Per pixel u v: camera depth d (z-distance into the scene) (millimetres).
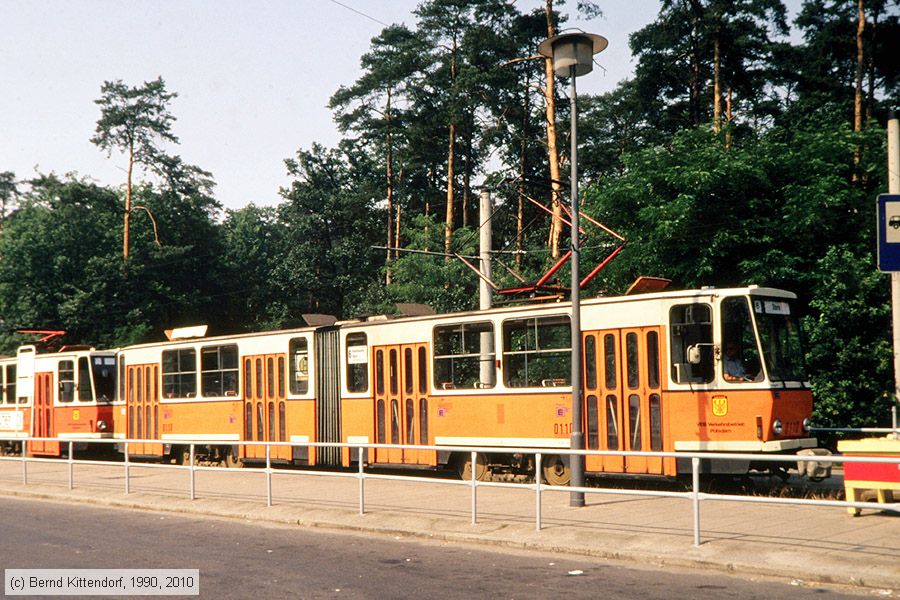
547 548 11633
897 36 42969
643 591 9141
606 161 57812
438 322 20266
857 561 9672
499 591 9273
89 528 14836
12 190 86938
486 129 51812
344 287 66938
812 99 45531
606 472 17250
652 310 17000
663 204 27953
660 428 16719
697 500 10898
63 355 30641
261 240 87375
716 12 44281
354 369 21828
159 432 26594
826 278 24375
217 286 67625
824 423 23000
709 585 9383
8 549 12688
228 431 24562
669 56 49500
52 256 60781
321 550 12141
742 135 44969
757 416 16031
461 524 13281
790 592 8984
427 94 54500
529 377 18609
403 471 23594
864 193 28797
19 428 32188
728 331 16422
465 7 50406
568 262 31609
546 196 52156
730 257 27562
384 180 66500
